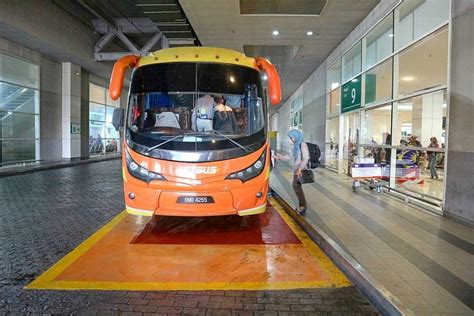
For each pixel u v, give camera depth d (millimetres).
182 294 3727
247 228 6324
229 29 13406
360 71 12523
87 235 5938
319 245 5355
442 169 7301
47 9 17109
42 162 19844
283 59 18344
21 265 4543
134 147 5395
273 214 7449
